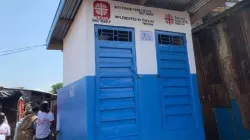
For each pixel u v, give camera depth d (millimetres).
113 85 4789
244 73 5316
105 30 4984
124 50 5051
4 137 6344
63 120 6590
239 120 5477
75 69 5555
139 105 4953
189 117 5465
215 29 6195
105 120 4570
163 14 5738
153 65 5289
